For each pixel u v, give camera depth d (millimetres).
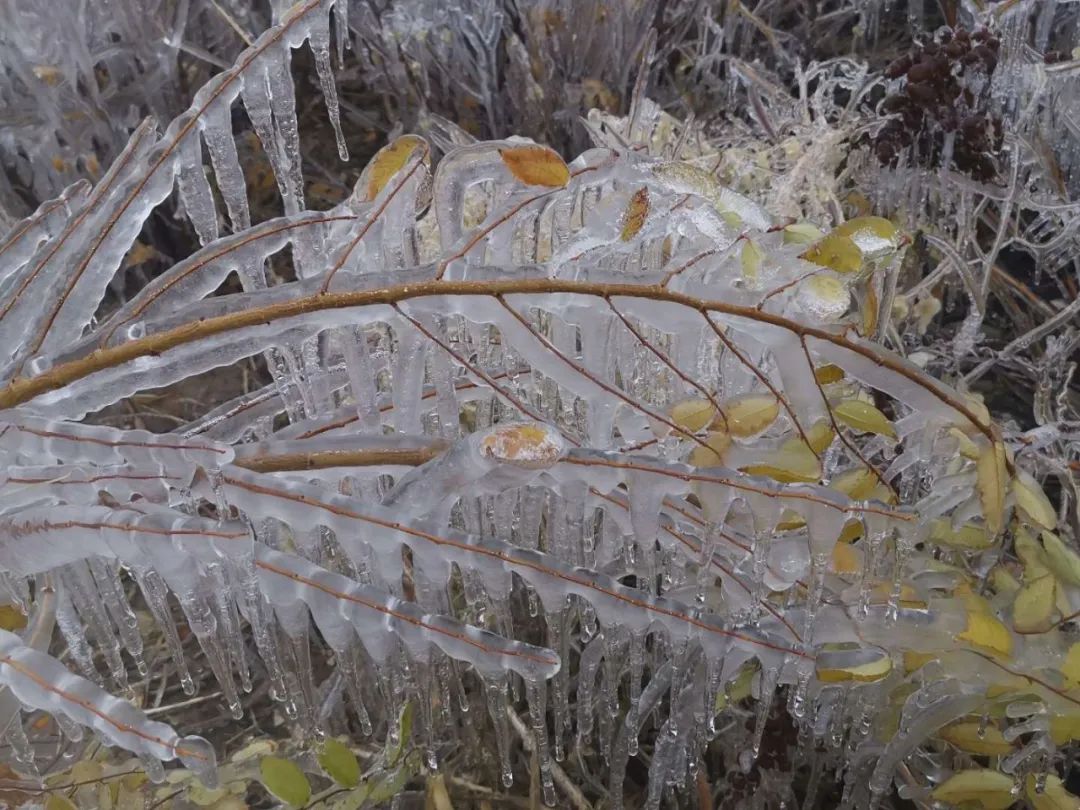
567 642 542
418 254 497
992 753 528
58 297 458
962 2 890
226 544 397
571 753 615
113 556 419
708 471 439
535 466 415
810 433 468
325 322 414
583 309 434
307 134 1076
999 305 877
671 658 524
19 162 940
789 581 505
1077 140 797
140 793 514
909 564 535
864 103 991
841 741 570
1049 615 492
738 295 420
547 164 441
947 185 723
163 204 958
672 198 469
